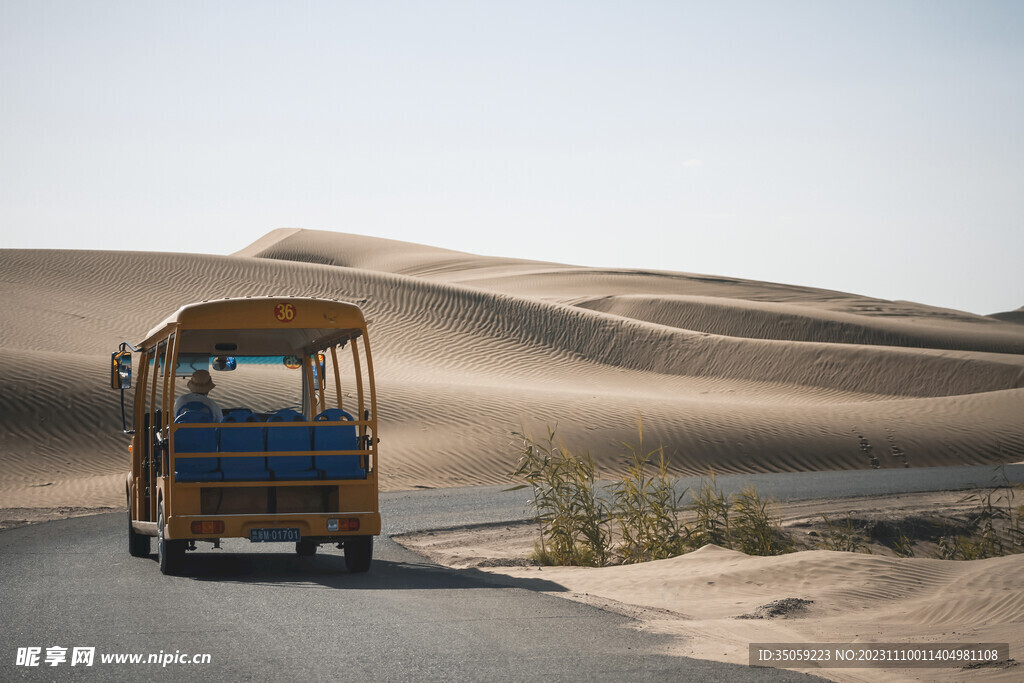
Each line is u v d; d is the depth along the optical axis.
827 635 9.69
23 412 37.69
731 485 34.44
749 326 126.25
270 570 14.45
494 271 177.25
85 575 13.48
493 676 7.61
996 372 80.75
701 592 12.93
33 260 85.75
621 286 159.25
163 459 13.70
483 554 18.22
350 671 7.77
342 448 13.50
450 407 46.19
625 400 52.25
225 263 89.62
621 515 18.83
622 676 7.62
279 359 16.62
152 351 16.64
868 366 81.50
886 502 29.02
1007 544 22.36
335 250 199.88
